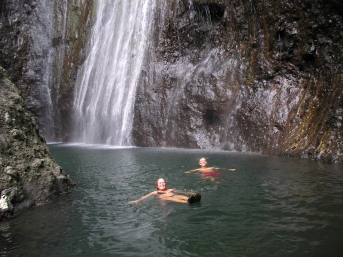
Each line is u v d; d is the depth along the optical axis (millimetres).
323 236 4164
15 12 26094
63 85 24984
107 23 24344
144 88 20078
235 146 15461
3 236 4695
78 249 4164
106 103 21984
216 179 7922
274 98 15008
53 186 6898
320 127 12172
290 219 4844
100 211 5703
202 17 19391
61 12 26078
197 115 17500
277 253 3764
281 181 7488
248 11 17125
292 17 14820
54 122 25484
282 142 13398
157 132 18703
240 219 4945
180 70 19625
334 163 10148
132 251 4031
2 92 7363
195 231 4551
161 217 5195
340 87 12547
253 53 16594
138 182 8062
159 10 21000
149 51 20875
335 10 13297
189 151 15227
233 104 16438
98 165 11234
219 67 17906
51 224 5121
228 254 3805
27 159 6738
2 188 5816
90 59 24344
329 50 13695
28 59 26031
